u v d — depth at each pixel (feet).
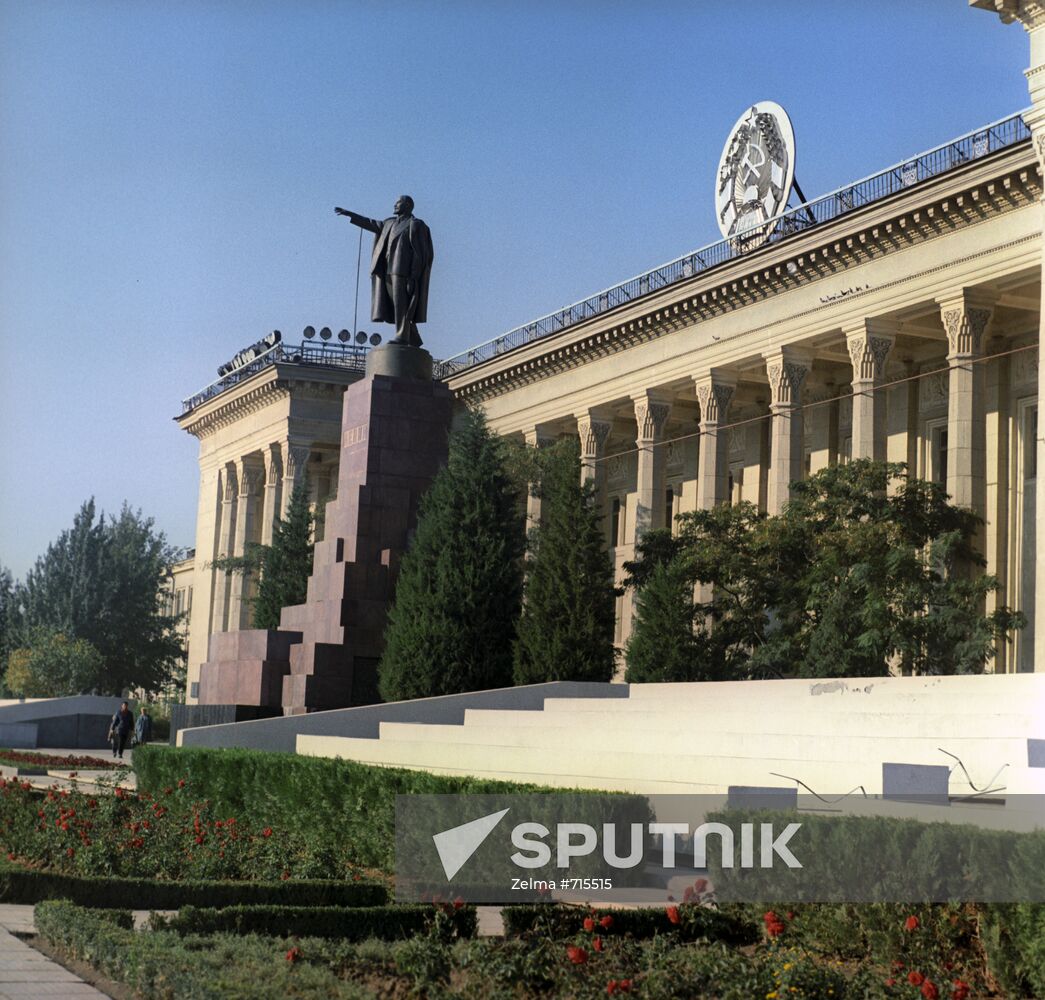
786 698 91.76
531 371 259.39
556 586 148.05
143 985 40.91
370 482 147.74
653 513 228.84
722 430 215.51
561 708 113.50
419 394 151.02
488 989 42.73
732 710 86.38
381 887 60.80
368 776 80.69
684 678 163.53
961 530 161.99
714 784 76.07
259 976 40.32
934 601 150.82
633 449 269.03
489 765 92.99
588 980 42.63
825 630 150.00
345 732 130.41
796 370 200.54
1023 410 184.65
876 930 48.39
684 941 51.72
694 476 254.06
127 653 353.51
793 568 164.35
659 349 227.61
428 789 74.02
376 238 157.58
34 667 325.83
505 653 141.90
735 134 211.61
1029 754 63.77
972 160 163.63
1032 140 152.46
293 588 211.61
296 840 73.26
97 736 264.72
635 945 46.24
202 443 368.07
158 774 114.52
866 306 185.06
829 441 218.18
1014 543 182.29
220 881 61.31
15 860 73.15
